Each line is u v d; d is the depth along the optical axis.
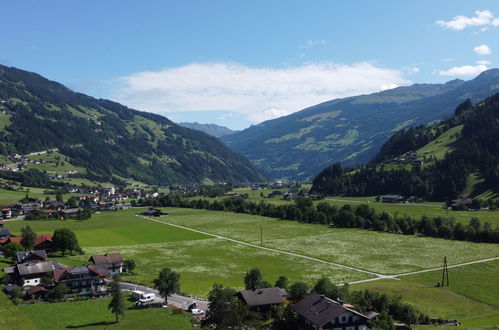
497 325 91.69
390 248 174.50
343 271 139.62
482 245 174.75
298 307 91.50
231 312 84.06
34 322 91.44
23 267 121.12
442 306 105.69
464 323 94.12
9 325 88.19
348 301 97.25
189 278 133.62
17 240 160.25
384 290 115.50
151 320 93.50
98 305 105.56
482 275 131.88
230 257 163.12
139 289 121.06
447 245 177.00
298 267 145.88
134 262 144.12
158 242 193.75
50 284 117.38
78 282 117.88
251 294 95.31
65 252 165.00
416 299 109.81
